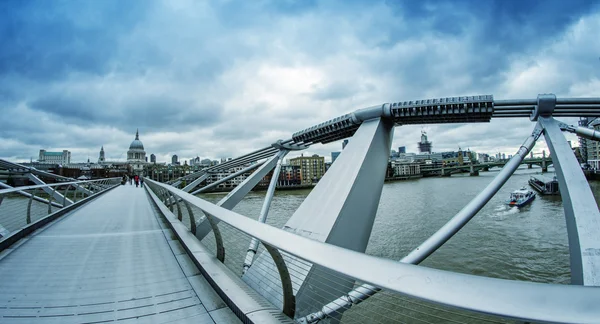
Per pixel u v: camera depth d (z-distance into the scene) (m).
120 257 4.56
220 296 3.06
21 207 6.77
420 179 147.50
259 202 58.47
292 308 2.38
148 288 3.34
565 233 25.91
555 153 7.13
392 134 10.27
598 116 8.09
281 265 2.30
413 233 27.42
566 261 19.55
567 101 7.93
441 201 50.41
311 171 148.88
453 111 8.90
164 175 138.88
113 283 3.50
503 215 35.66
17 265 4.18
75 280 3.61
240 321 2.55
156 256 4.61
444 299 1.16
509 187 73.94
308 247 1.79
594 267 4.94
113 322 2.63
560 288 1.06
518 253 21.11
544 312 1.01
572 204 5.96
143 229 6.93
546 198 47.84
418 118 9.47
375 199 8.27
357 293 3.47
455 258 20.41
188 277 3.65
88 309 2.87
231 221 2.81
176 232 5.51
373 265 1.45
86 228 7.04
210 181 126.38
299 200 63.06
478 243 23.47
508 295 1.09
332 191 7.52
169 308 2.86
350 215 7.00
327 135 11.73
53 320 2.67
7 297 3.13
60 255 4.68
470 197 53.84
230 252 10.29
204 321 2.60
